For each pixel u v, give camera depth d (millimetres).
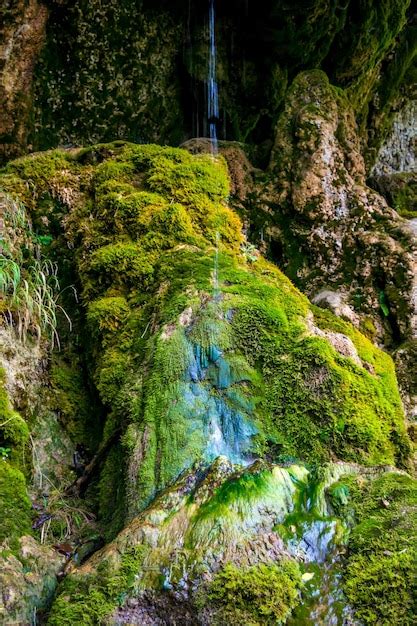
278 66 4816
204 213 3518
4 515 2385
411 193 5453
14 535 2346
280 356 2789
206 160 3770
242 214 4293
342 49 4977
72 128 4781
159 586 2098
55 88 4641
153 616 2088
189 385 2680
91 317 3100
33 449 2842
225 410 2652
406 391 3428
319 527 2178
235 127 5047
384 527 2148
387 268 3846
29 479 2797
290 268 4172
